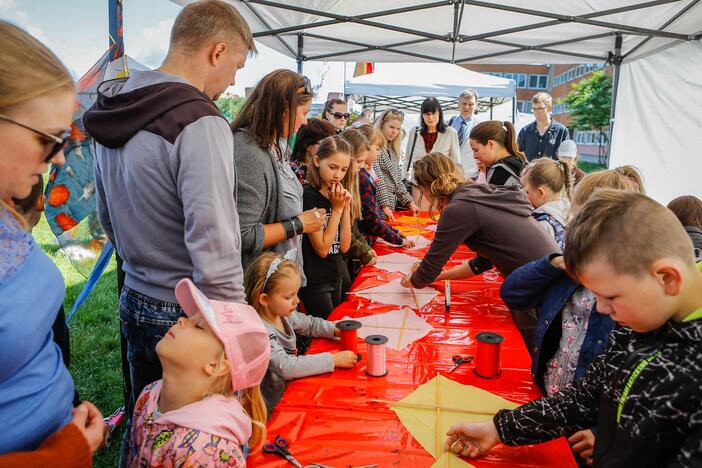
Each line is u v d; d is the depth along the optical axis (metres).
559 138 6.17
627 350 0.90
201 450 1.00
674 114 5.47
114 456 2.31
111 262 5.58
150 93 1.37
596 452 0.97
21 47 0.70
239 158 1.94
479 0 4.61
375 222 3.39
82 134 2.18
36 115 0.71
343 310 2.18
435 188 2.28
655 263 0.77
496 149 3.04
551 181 2.54
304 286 2.48
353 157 2.84
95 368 3.20
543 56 6.14
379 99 12.20
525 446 1.20
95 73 2.25
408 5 4.74
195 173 1.30
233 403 1.11
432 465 1.13
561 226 2.47
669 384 0.78
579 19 4.73
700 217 2.23
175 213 1.40
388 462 1.14
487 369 1.56
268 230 2.02
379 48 5.99
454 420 1.31
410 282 2.35
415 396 1.43
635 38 5.51
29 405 0.75
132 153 1.35
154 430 1.06
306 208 2.53
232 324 1.11
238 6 4.63
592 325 1.47
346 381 1.54
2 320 0.69
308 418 1.32
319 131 2.97
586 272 0.85
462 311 2.18
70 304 4.32
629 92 5.92
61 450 0.74
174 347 1.05
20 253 0.74
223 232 1.33
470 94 6.61
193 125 1.32
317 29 5.56
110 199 1.45
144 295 1.47
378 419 1.31
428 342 1.84
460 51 6.12
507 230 2.11
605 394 0.96
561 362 1.52
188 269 1.45
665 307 0.79
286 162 2.19
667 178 5.66
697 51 4.98
